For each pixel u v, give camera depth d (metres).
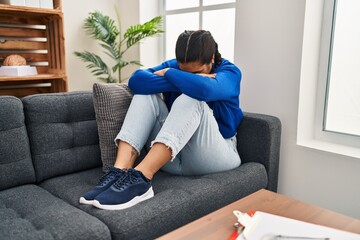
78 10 2.72
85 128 1.63
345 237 0.79
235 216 0.94
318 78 1.79
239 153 1.75
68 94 1.63
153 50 2.94
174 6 2.80
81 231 1.02
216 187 1.35
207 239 0.82
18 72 2.18
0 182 1.38
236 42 1.96
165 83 1.46
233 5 2.37
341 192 1.61
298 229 0.83
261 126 1.65
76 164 1.59
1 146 1.38
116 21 2.99
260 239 0.79
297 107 1.73
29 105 1.50
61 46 2.33
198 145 1.42
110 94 1.56
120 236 1.06
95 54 2.88
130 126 1.43
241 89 1.97
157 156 1.30
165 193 1.27
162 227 1.16
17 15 2.31
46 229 1.02
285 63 1.75
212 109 1.58
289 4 1.69
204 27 2.59
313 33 1.70
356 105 1.69
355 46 1.65
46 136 1.52
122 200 1.16
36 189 1.40
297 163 1.77
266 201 1.04
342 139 1.74
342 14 1.68
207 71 1.54
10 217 1.12
